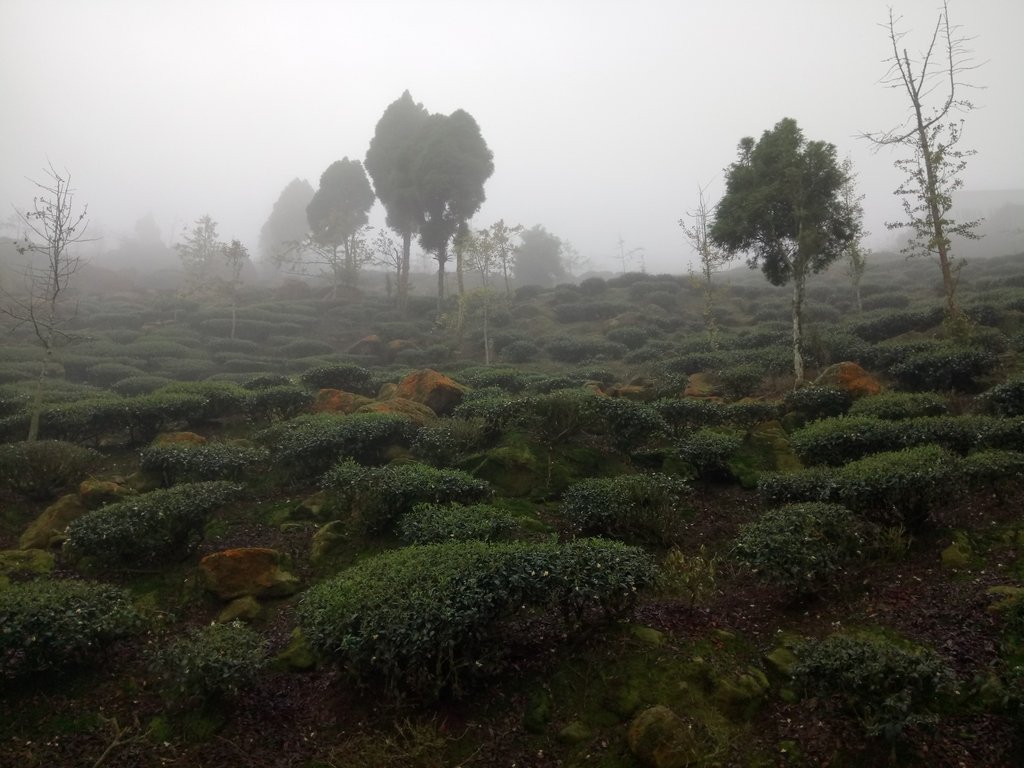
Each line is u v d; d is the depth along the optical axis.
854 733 3.89
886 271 41.44
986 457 6.60
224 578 6.16
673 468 9.11
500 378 15.28
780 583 5.26
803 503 6.34
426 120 35.72
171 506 6.62
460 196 32.97
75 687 4.80
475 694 4.61
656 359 21.22
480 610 4.46
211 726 4.44
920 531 6.37
